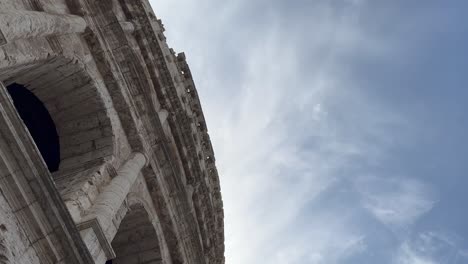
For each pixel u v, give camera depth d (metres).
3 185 13.66
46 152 23.11
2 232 13.15
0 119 13.56
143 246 24.86
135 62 24.59
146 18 26.77
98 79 22.20
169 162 26.00
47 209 14.36
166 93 27.31
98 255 17.23
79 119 22.33
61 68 20.42
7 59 16.34
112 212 18.84
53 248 14.48
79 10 21.94
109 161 21.02
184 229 27.39
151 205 24.69
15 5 17.66
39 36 18.08
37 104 22.23
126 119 23.22
